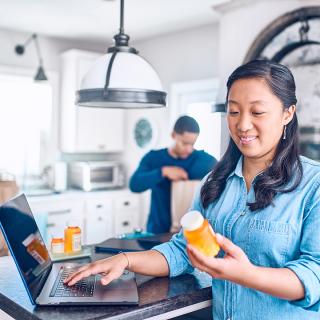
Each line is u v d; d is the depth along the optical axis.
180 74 4.32
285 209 1.10
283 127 1.14
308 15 2.77
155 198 2.98
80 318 1.06
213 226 1.24
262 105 1.05
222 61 3.41
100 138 4.69
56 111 4.68
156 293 1.26
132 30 4.25
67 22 3.98
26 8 3.55
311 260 1.01
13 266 1.58
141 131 4.72
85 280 1.33
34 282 1.20
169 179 2.94
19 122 4.51
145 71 1.71
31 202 3.90
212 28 3.98
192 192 2.80
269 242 1.09
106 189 4.70
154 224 2.96
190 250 0.95
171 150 3.06
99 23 4.00
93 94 1.69
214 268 0.94
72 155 4.85
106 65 1.70
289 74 1.10
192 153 2.99
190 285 1.34
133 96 1.66
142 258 1.32
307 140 2.81
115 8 3.52
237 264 0.95
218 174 1.29
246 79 1.07
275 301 1.12
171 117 4.38
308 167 1.13
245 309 1.17
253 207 1.14
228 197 1.24
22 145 4.54
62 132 4.68
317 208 1.05
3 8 3.56
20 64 4.39
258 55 3.08
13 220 1.21
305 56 2.82
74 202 4.19
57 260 1.65
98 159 5.06
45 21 3.96
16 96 4.47
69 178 4.73
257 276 0.95
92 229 4.34
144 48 4.71
